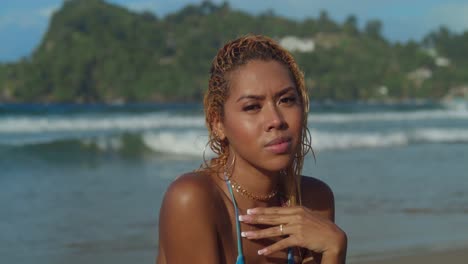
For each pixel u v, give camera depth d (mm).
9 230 6660
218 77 1724
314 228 1739
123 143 16297
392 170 12188
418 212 7504
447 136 22656
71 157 15156
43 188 10039
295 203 1859
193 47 190750
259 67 1672
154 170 13117
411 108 56906
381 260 5137
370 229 6488
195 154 16469
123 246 5891
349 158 14992
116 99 167750
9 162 13859
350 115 38406
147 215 7527
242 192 1789
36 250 5742
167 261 1711
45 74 167625
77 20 192750
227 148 1811
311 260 1872
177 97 168750
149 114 33375
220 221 1705
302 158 1860
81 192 9562
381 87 184500
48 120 29344
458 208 7809
